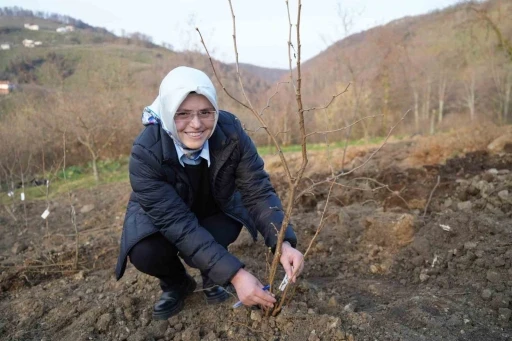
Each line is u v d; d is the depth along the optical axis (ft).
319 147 35.47
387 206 13.87
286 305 7.70
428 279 9.45
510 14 43.29
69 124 32.81
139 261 7.63
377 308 8.27
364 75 52.29
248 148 7.57
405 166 18.52
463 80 65.87
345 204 15.06
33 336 8.41
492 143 19.20
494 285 8.65
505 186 13.17
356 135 48.34
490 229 10.30
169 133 6.97
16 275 11.21
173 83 6.57
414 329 7.46
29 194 25.18
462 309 8.04
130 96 41.91
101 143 35.99
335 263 10.61
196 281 9.55
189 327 7.76
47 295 10.09
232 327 7.63
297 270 7.09
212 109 6.82
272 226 7.49
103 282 10.60
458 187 14.26
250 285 6.75
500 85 56.18
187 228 6.94
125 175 30.63
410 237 10.82
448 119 66.03
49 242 15.12
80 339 7.82
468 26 47.65
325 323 7.14
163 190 6.97
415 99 64.54
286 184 18.56
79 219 18.42
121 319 8.28
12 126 31.94
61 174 31.83
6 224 18.25
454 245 10.14
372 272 10.18
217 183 7.63
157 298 9.07
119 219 17.35
